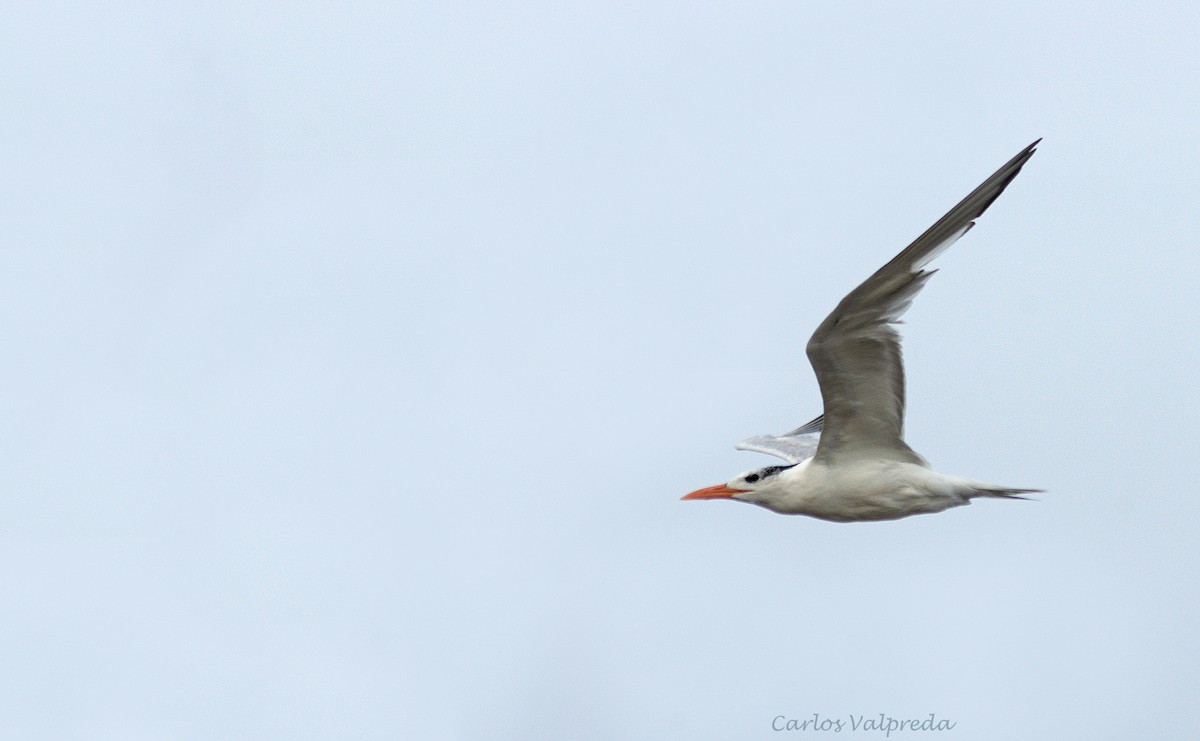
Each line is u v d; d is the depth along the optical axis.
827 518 15.61
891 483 14.98
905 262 13.55
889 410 14.72
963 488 14.83
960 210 13.50
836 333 14.06
